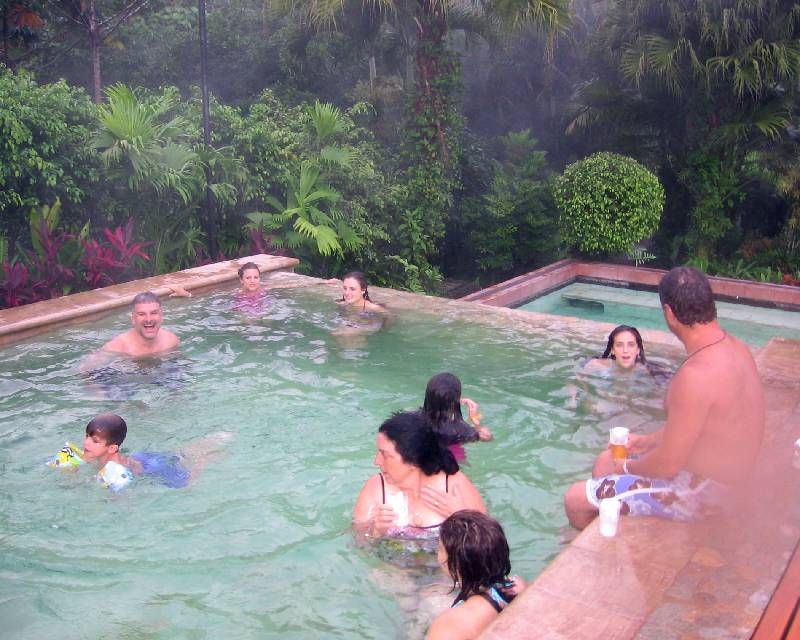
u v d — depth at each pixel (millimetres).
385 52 19859
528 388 7043
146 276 12422
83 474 5426
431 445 4336
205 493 5238
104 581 4266
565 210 15102
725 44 15234
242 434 6152
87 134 12344
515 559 4422
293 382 7234
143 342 7980
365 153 16547
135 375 7367
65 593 4156
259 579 4254
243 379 7301
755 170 17250
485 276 18906
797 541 3660
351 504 5090
